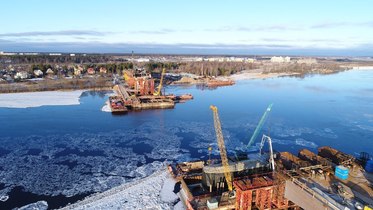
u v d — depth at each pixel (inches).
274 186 1967.3
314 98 6338.6
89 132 3843.5
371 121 4475.9
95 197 2218.3
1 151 3137.3
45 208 2094.0
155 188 2367.1
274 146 3376.0
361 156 2488.9
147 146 3351.4
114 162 2898.6
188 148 3294.8
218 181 2276.1
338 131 3976.4
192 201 2078.0
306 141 3563.0
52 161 2906.0
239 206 1963.6
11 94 6348.4
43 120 4377.5
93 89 7263.8
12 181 2484.0
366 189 1846.7
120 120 4478.3
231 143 3472.0
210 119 4576.8
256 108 5334.6
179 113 5004.9
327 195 1737.2
